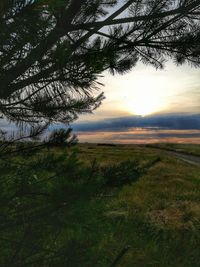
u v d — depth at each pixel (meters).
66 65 3.07
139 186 15.12
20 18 2.57
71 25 3.58
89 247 2.95
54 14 3.35
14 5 2.47
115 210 9.78
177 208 11.07
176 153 62.28
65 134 3.26
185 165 31.11
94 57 3.12
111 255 6.49
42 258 2.94
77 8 3.45
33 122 3.50
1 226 2.87
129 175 3.10
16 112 3.38
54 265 2.86
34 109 3.29
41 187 2.99
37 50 3.01
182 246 7.87
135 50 4.24
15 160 3.27
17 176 3.16
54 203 2.86
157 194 13.47
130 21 3.80
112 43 3.66
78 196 2.84
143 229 8.95
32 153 3.34
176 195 13.38
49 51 3.02
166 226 9.12
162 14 3.81
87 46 3.71
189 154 59.62
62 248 2.94
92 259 2.99
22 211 2.98
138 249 7.47
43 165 3.17
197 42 3.94
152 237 8.38
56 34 3.26
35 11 2.55
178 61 4.28
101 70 3.12
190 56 4.18
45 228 2.96
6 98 3.18
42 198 3.02
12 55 2.91
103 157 32.97
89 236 3.11
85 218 2.97
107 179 2.97
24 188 2.94
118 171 3.08
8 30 2.65
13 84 3.13
